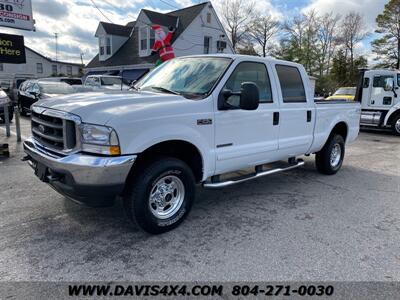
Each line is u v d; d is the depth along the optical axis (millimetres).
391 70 12312
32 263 2955
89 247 3256
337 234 3672
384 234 3701
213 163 3881
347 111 6191
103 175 2955
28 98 14039
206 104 3703
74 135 3109
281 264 3033
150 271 2885
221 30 26828
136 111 3146
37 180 5277
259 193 5039
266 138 4512
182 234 3586
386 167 7012
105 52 28141
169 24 24469
